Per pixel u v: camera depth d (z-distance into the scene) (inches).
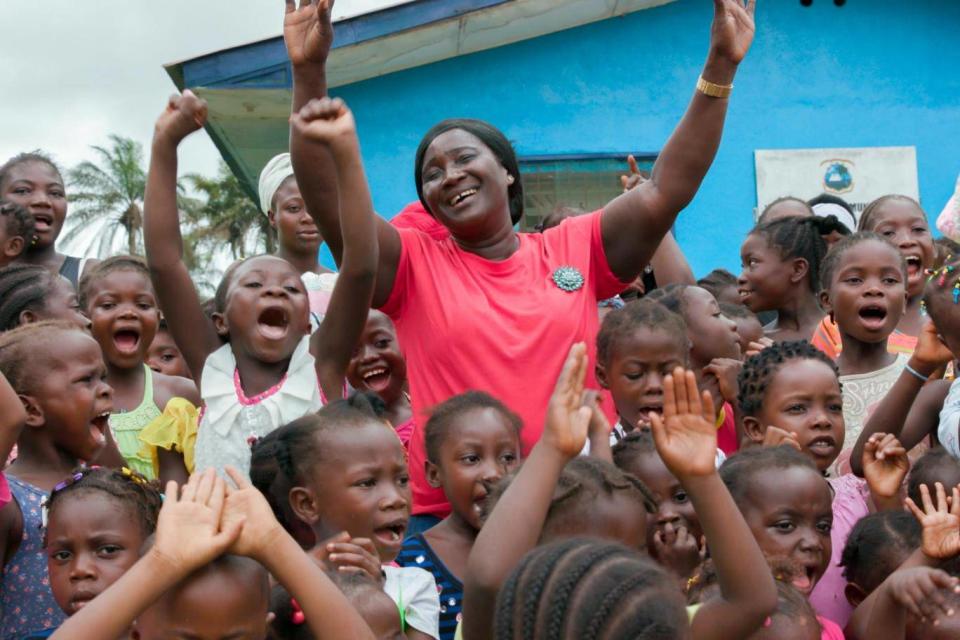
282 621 132.0
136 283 225.5
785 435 178.4
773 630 132.3
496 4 417.7
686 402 122.8
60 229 269.1
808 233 262.2
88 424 170.2
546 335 178.9
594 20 457.7
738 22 178.4
